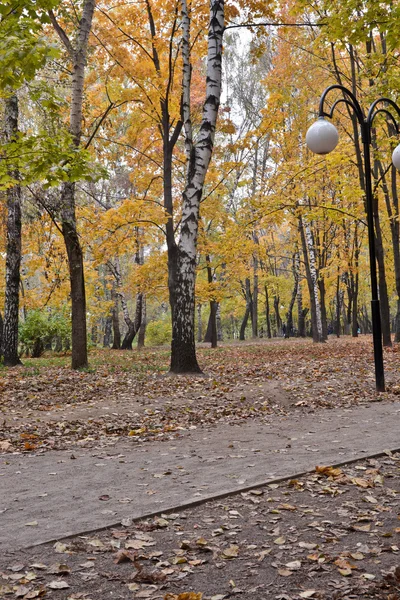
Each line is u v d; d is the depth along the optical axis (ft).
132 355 77.46
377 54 49.49
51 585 11.00
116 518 14.37
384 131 64.69
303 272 146.82
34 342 85.30
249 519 14.37
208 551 12.55
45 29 54.60
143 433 25.94
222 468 19.06
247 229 66.69
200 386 39.22
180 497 15.96
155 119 62.90
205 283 86.22
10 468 19.90
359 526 13.61
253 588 10.87
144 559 12.21
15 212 60.03
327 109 81.05
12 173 47.70
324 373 44.14
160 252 79.25
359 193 58.90
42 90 28.63
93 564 11.94
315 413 29.81
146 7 58.70
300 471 18.25
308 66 75.25
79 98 49.65
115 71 58.59
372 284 34.83
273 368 49.39
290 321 164.66
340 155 58.49
